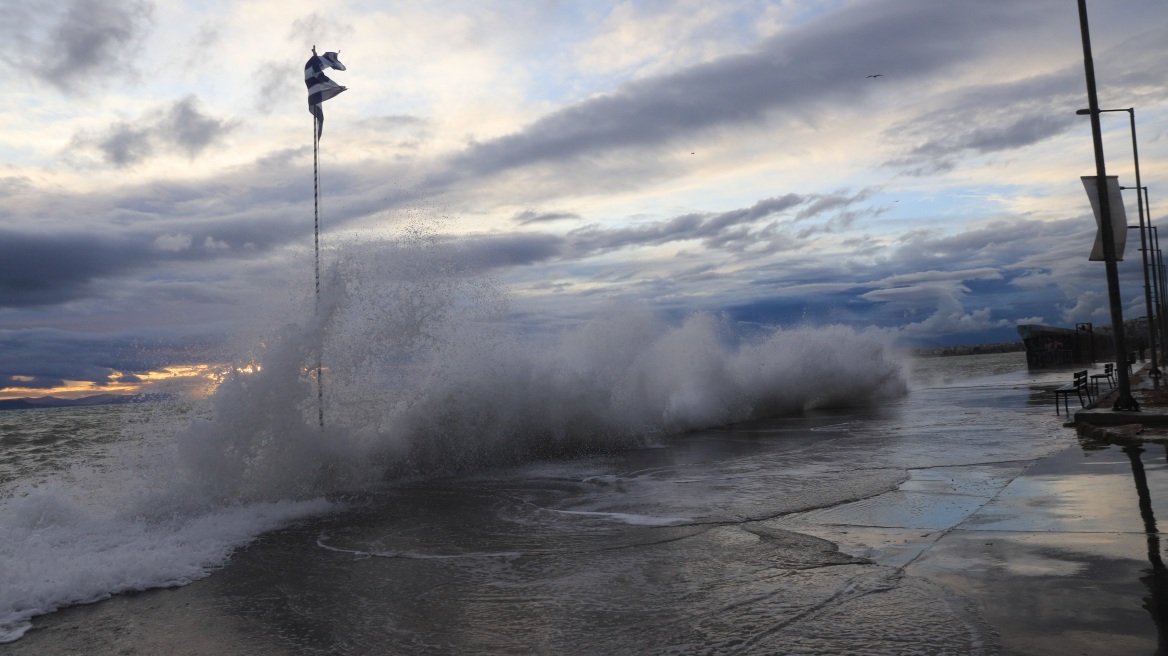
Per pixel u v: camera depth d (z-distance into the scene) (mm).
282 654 3689
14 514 6918
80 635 4117
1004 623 3504
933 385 27875
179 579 5188
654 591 4418
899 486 7402
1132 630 3326
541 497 7961
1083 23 11828
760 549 5277
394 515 7273
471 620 4059
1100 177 11633
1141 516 5430
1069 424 12078
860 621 3686
